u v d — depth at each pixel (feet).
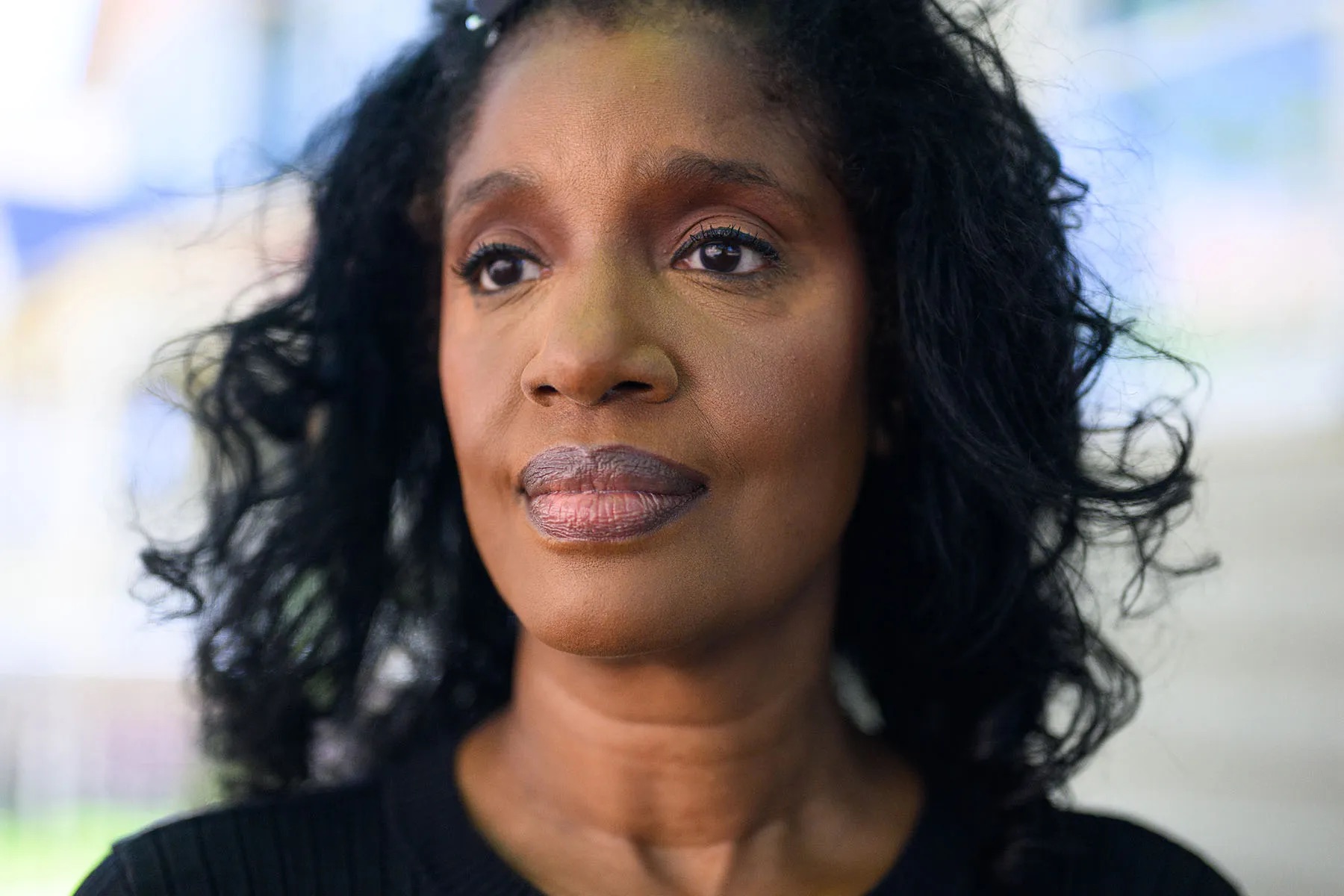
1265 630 7.98
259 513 4.95
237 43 12.31
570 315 3.39
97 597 11.53
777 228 3.72
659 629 3.34
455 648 5.02
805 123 3.81
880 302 4.11
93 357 11.34
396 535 5.08
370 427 4.86
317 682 4.98
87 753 11.25
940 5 4.40
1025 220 4.19
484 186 3.70
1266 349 8.13
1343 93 7.93
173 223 7.39
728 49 3.76
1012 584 4.43
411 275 4.72
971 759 4.55
